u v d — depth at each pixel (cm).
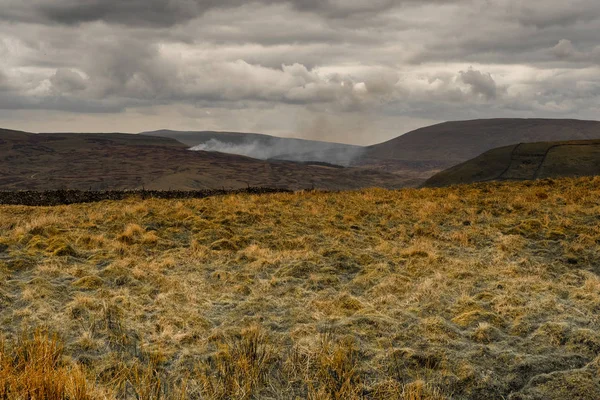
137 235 1424
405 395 558
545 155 19988
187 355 668
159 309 850
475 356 650
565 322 741
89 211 1944
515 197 2109
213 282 1045
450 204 2009
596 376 579
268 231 1548
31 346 624
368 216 1847
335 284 1025
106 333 732
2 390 520
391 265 1166
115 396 557
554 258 1186
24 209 2120
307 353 659
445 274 1062
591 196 1966
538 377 592
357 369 622
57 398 526
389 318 787
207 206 1969
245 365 619
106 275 1036
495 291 930
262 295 939
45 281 948
